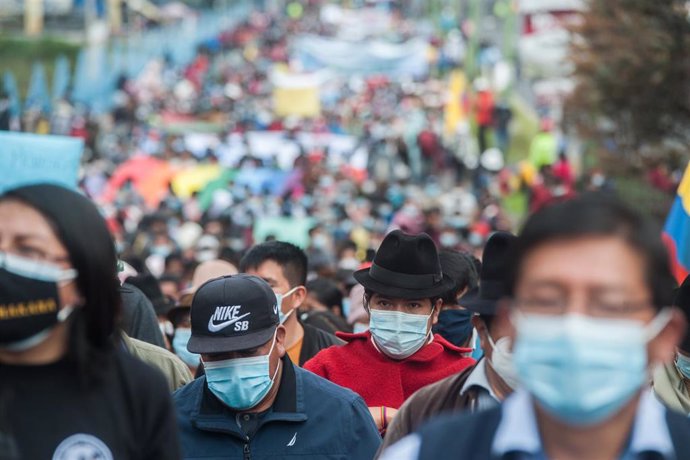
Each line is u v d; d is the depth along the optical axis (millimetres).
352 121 113125
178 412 11594
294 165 69188
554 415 5914
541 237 5895
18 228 7129
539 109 89500
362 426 11648
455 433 6258
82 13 154875
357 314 18047
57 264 7152
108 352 7422
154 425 7504
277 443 11430
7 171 17656
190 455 11414
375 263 13242
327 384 11828
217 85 146375
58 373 7273
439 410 9891
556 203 6004
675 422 6207
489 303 9938
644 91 40969
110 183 58938
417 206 55000
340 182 66625
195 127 105062
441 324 15641
